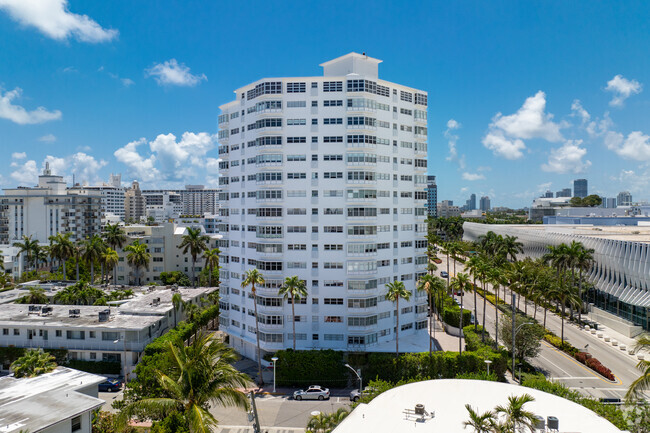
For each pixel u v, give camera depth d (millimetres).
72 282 113812
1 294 99750
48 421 36031
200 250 118438
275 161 76250
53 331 71312
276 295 75125
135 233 146500
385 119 78625
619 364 73688
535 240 137000
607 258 99750
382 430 29375
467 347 75938
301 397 62531
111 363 69312
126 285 126562
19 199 161375
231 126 86062
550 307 109062
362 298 73188
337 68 84125
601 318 98438
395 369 65562
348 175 75000
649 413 40344
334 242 74812
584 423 30625
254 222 78875
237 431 52812
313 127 76062
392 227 79000
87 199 170875
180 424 33438
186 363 33375
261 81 77500
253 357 78438
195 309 86062
